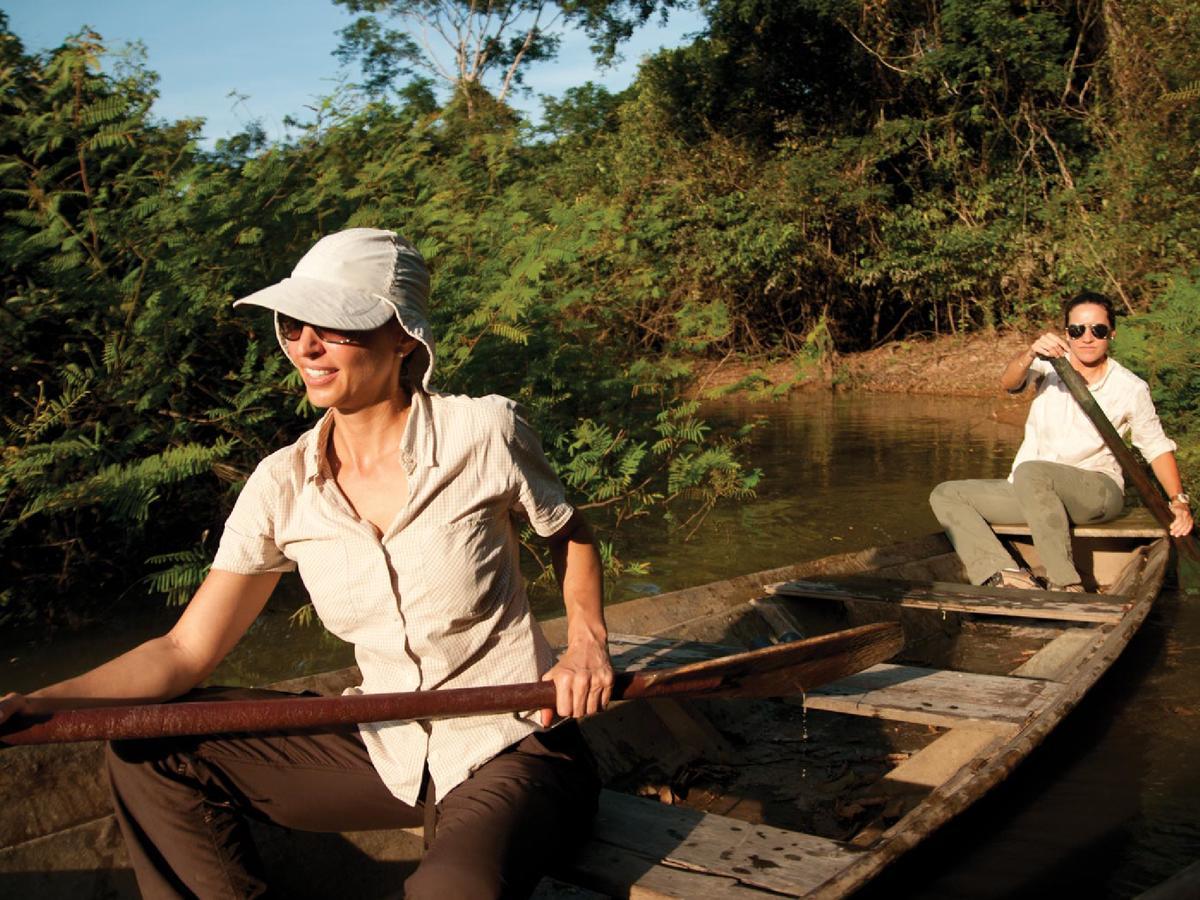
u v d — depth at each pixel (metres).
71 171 5.42
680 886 2.01
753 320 14.55
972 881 2.33
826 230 14.27
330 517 1.91
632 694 2.01
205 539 5.03
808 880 2.03
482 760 1.93
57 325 5.11
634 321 7.98
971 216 13.98
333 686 2.82
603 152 15.50
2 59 5.36
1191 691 3.50
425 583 1.89
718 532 5.74
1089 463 4.95
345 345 1.83
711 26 15.55
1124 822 2.63
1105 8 12.61
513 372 5.95
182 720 1.68
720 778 3.06
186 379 5.23
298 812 2.02
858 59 14.93
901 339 14.97
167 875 1.89
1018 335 13.70
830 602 4.32
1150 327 7.79
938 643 4.33
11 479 4.54
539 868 1.82
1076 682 3.10
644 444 6.00
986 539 4.89
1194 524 4.91
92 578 4.95
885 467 7.48
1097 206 12.84
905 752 3.25
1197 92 10.41
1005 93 13.62
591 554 2.12
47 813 2.15
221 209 5.08
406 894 1.71
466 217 5.95
